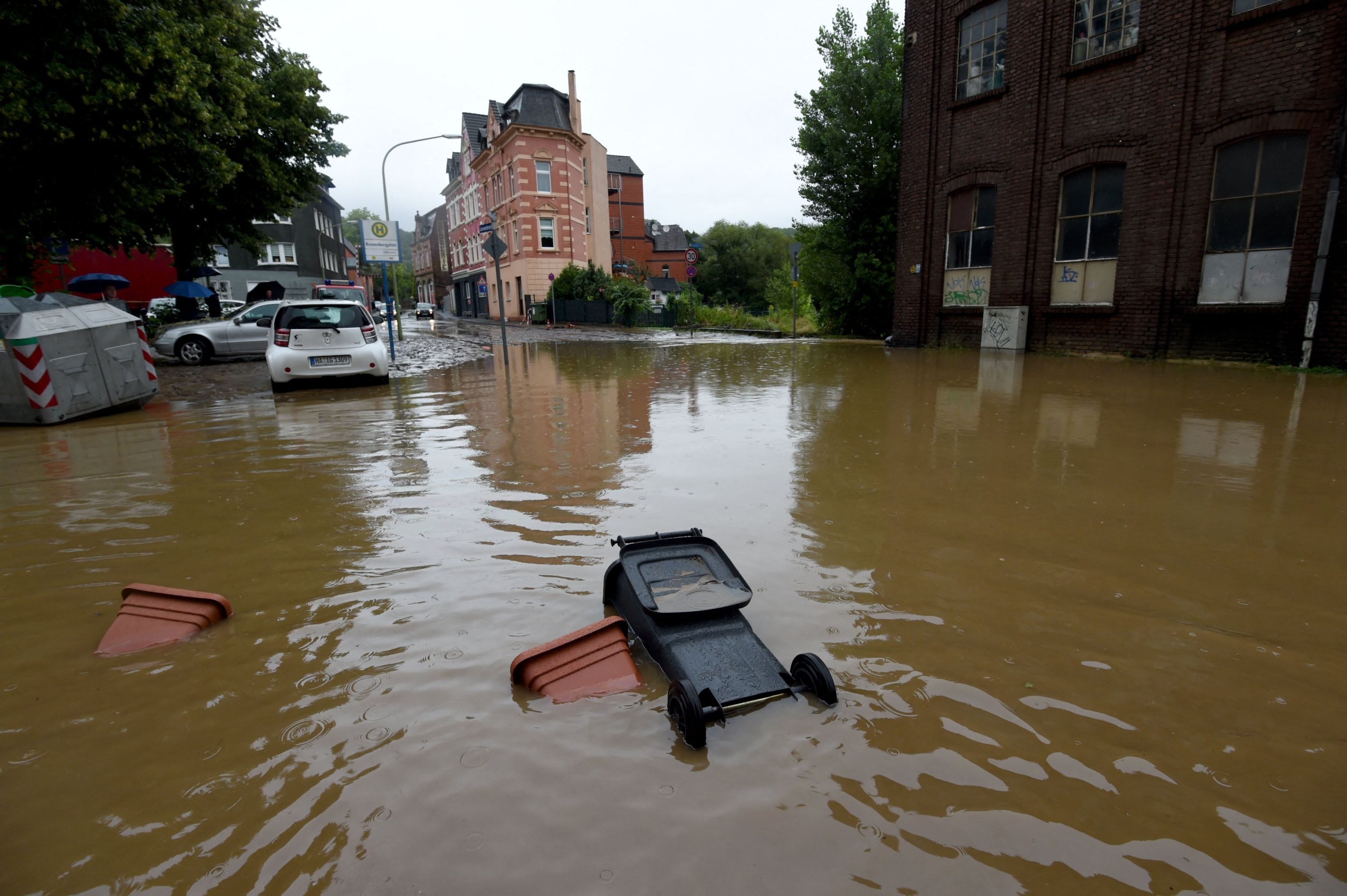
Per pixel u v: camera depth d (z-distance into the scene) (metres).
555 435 7.03
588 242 48.97
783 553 3.66
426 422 8.13
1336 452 5.71
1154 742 2.11
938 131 17.77
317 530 4.21
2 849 1.75
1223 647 2.67
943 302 18.38
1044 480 5.04
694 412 8.34
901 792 1.91
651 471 5.45
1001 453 5.89
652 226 78.69
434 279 91.62
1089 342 14.78
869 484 4.99
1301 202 11.45
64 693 2.48
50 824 1.84
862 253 23.88
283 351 11.44
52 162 13.20
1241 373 11.32
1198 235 12.77
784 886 1.60
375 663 2.64
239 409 9.61
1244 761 2.02
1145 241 13.51
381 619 3.00
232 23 17.31
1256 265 12.16
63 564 3.75
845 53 23.31
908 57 18.36
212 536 4.16
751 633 2.61
